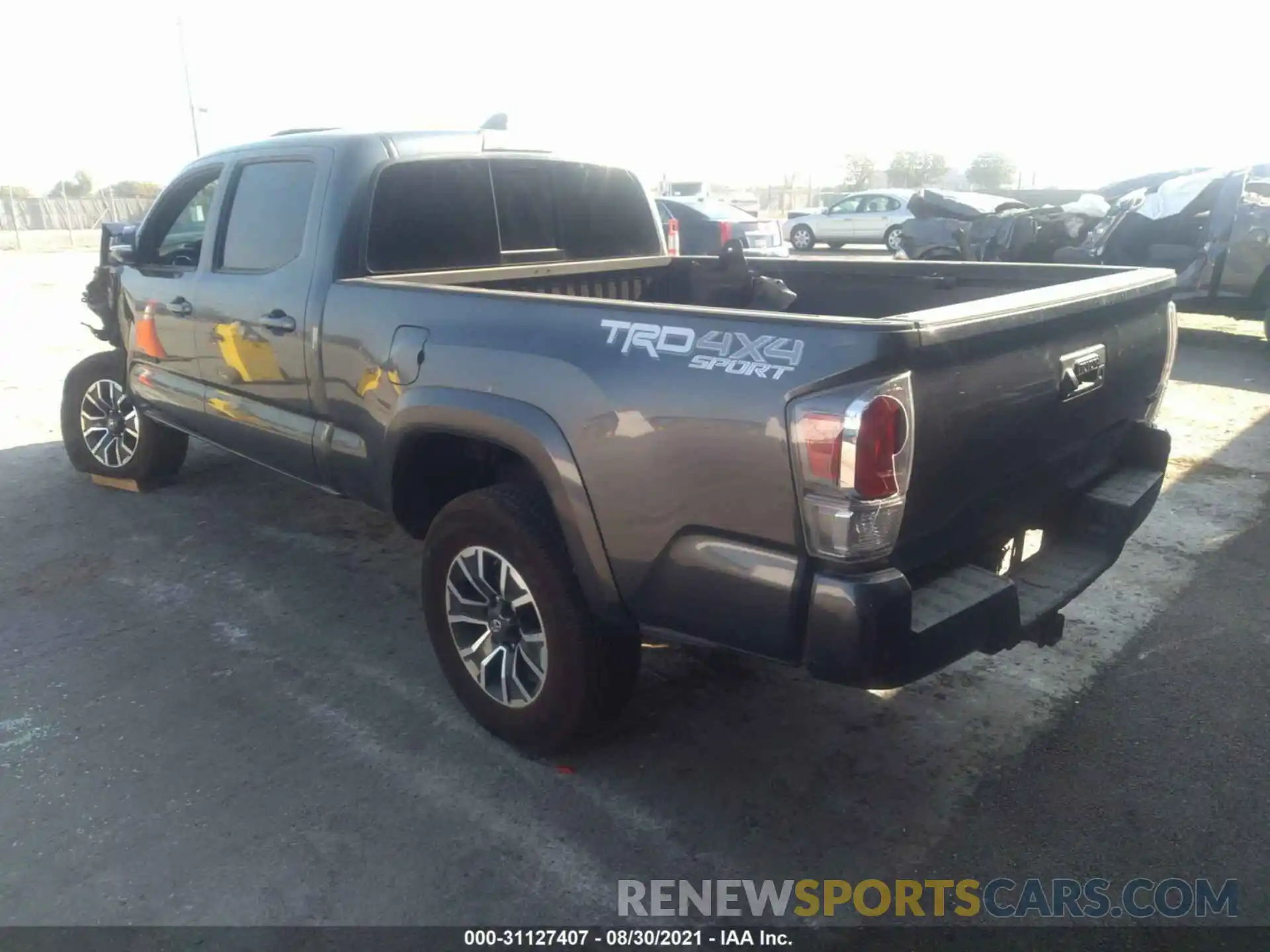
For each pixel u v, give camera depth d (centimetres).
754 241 1577
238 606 452
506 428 302
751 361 247
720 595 261
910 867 285
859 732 349
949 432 254
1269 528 525
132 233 601
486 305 316
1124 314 329
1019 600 289
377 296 356
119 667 396
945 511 264
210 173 470
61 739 346
